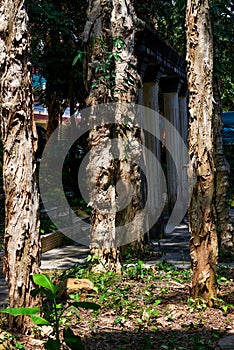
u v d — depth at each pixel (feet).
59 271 28.09
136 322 18.07
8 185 16.62
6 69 16.52
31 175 16.75
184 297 20.85
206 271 19.89
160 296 21.29
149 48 36.81
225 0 31.83
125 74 27.86
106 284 22.95
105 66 25.53
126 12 28.73
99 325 17.85
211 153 19.80
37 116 69.62
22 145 16.61
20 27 16.56
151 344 15.76
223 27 32.14
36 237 16.80
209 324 17.85
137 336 16.78
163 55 41.11
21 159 16.58
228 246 30.55
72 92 47.19
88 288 21.40
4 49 16.52
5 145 16.65
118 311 19.27
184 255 32.30
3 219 40.14
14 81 16.51
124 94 27.76
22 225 16.55
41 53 45.65
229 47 36.01
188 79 20.01
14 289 16.56
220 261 29.35
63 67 46.98
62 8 47.21
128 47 28.43
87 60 26.40
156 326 17.72
